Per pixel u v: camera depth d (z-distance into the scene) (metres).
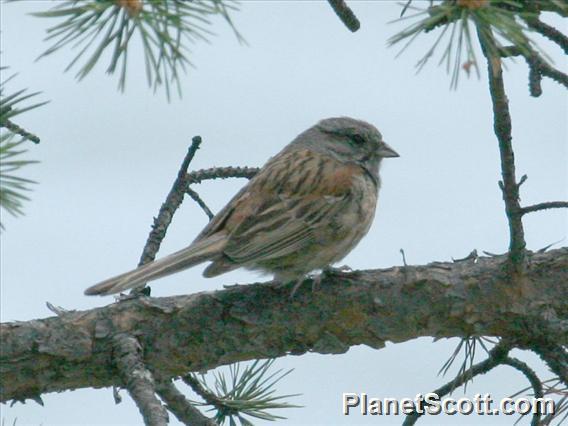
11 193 6.08
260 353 8.81
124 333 8.41
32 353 8.22
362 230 10.91
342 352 8.96
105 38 5.44
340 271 8.89
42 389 8.41
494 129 7.92
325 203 10.38
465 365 9.18
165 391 9.01
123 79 5.42
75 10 5.44
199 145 9.16
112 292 8.13
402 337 8.92
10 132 6.38
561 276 8.72
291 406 9.63
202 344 8.61
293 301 8.74
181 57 5.40
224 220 10.00
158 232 9.20
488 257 8.98
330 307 8.73
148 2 5.47
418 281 8.73
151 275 8.65
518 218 8.29
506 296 8.68
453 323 8.82
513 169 8.07
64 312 8.53
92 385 8.48
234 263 9.56
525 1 6.55
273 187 10.30
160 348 8.52
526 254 8.80
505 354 8.99
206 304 8.67
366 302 8.74
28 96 6.50
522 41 5.33
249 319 8.65
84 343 8.29
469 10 5.39
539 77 8.30
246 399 9.60
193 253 9.30
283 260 10.30
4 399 8.39
